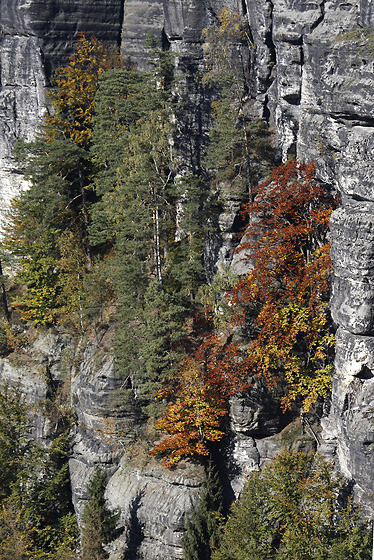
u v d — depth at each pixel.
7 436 53.94
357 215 38.56
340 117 42.31
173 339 49.09
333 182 45.00
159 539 47.34
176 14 55.75
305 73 46.09
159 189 53.28
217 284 49.59
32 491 53.88
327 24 44.12
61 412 58.88
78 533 53.56
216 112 54.56
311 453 46.72
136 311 52.09
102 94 59.16
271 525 40.28
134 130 53.78
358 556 35.78
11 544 48.66
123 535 49.53
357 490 39.34
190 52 55.31
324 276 44.41
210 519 44.94
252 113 53.09
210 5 53.84
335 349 42.47
